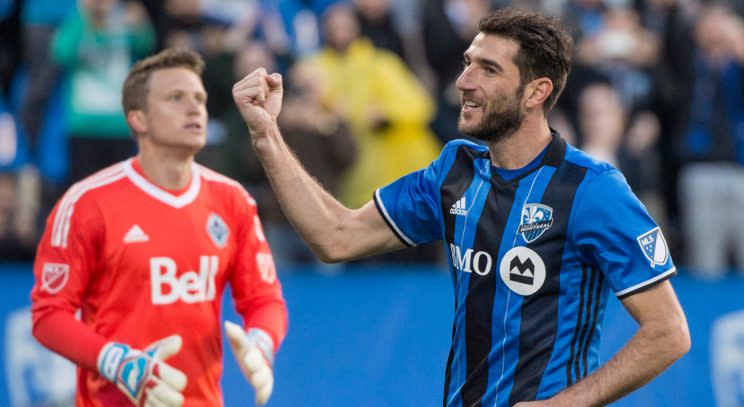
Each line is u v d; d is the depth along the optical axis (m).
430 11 29.11
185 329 14.61
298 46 30.17
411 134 27.33
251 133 12.22
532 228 11.52
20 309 21.73
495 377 11.62
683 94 29.73
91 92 26.20
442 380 23.55
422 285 23.75
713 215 29.23
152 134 14.64
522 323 11.48
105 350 13.68
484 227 11.80
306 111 25.53
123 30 26.56
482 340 11.75
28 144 26.92
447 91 28.80
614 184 11.35
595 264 11.48
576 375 11.39
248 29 27.72
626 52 29.38
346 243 12.59
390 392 23.30
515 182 11.76
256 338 14.60
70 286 14.23
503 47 11.58
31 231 24.98
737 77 29.91
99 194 14.52
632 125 29.02
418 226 12.65
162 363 13.21
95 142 26.25
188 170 14.97
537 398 11.33
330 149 25.59
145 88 14.70
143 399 13.33
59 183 26.33
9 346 21.56
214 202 15.06
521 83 11.57
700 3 31.23
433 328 23.67
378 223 12.69
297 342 22.97
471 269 11.87
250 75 12.24
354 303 23.38
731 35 29.94
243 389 22.28
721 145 29.45
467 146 12.53
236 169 25.48
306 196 12.37
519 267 11.52
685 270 28.81
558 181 11.56
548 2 29.61
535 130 11.80
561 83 11.84
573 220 11.36
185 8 27.72
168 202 14.73
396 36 28.53
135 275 14.44
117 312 14.45
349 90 27.20
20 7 28.23
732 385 24.64
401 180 12.80
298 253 25.72
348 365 23.17
